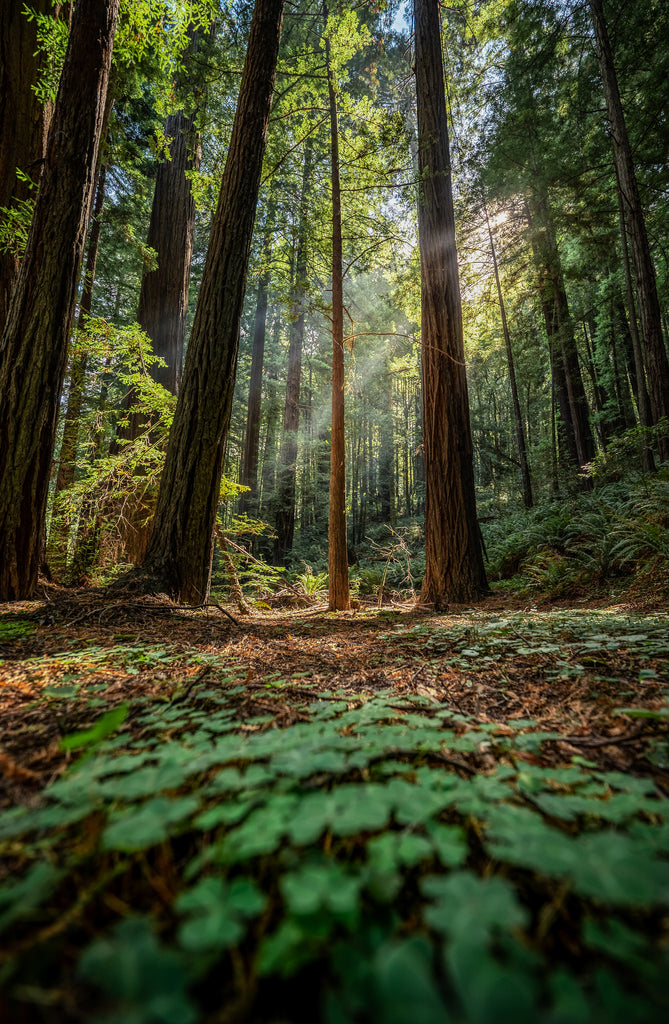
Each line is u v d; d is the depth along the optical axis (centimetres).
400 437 2453
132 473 570
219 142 706
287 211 823
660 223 986
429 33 657
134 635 293
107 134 680
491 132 1038
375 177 675
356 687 195
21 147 525
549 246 1104
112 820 77
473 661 238
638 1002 44
